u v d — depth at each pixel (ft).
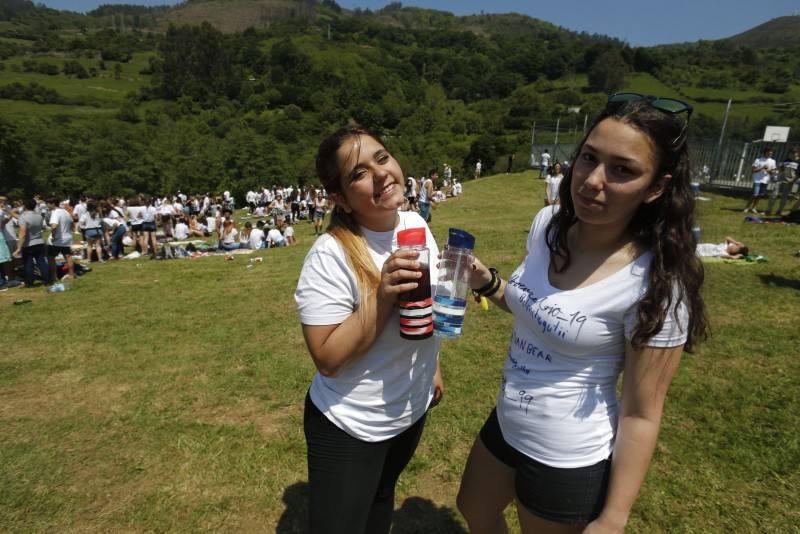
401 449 6.19
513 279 5.42
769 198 37.40
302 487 9.66
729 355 13.51
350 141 5.18
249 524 8.77
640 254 4.51
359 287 5.23
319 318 5.20
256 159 205.77
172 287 28.45
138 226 43.42
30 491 9.75
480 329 16.65
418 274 4.88
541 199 64.75
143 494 9.61
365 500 5.74
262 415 12.32
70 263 32.19
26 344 18.58
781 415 10.69
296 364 15.19
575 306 4.62
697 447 9.91
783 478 8.93
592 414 4.76
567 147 88.79
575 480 4.76
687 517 8.23
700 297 4.42
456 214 54.44
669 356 4.33
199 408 12.83
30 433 11.93
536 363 5.05
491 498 5.89
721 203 43.50
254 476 10.01
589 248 4.79
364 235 5.63
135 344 18.01
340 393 5.60
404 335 5.10
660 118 4.09
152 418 12.39
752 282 19.22
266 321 19.77
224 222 45.34
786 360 13.05
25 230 29.17
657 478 9.13
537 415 4.94
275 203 69.10
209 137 248.93
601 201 4.25
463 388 12.78
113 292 27.71
